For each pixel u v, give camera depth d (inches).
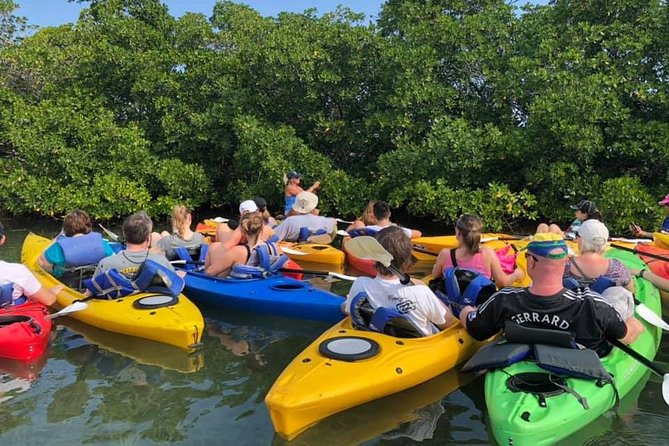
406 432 129.8
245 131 476.1
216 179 557.0
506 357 133.6
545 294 132.6
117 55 531.8
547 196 408.5
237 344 186.9
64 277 230.7
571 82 387.9
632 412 137.5
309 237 326.6
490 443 125.5
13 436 127.4
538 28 445.1
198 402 145.6
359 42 477.4
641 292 204.1
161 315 184.9
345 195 463.5
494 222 396.2
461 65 460.8
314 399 125.4
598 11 429.7
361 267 298.0
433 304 153.6
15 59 558.6
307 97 486.3
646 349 161.2
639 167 416.5
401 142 444.8
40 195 470.6
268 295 208.2
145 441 126.3
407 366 141.1
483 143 406.6
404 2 531.5
